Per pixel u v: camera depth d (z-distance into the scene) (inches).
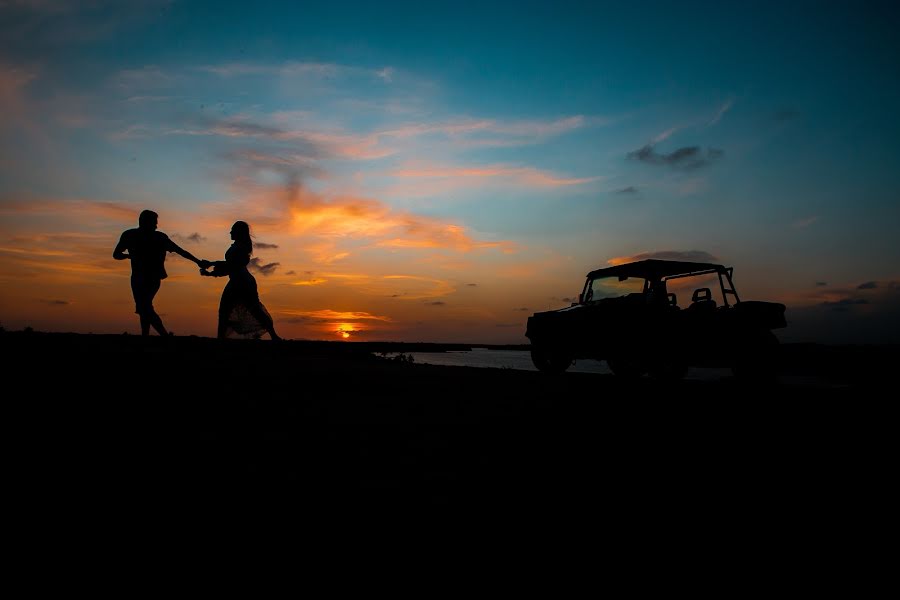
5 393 174.9
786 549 93.7
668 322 433.1
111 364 236.4
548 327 514.9
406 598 74.0
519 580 80.4
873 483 131.3
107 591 72.2
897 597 78.2
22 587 72.1
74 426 148.5
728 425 194.4
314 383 242.5
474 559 86.6
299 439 151.4
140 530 91.4
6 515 94.1
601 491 120.7
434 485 120.1
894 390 300.5
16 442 132.6
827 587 80.9
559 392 267.3
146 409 172.1
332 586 76.4
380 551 88.0
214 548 86.4
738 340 406.3
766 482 130.1
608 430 180.4
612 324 462.3
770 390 297.1
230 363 276.8
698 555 91.0
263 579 77.4
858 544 96.7
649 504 113.7
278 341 404.8
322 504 106.3
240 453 135.8
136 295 357.4
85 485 109.3
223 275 383.6
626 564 86.6
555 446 157.4
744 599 76.8
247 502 105.4
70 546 84.5
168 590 73.2
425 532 95.9
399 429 169.3
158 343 337.4
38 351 250.1
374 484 118.7
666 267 453.1
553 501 113.6
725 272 445.1
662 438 172.4
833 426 194.5
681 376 437.1
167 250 367.2
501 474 129.3
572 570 84.1
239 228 387.5
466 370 372.2
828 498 119.7
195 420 164.4
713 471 138.4
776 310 414.6
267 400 201.0
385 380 271.1
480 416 194.9
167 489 110.0
